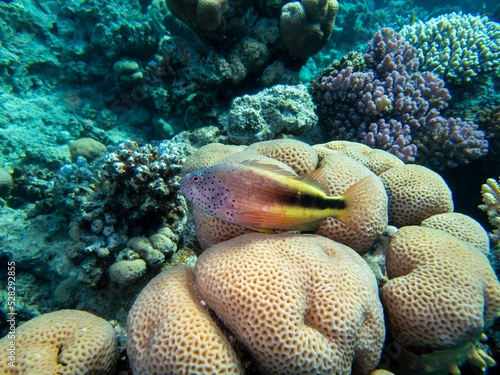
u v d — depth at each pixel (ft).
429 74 2.06
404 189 1.06
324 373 0.60
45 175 2.00
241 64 1.98
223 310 0.65
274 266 0.67
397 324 0.74
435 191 1.04
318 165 1.06
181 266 0.80
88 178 1.53
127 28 2.63
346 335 0.63
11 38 2.53
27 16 2.57
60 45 2.68
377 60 2.16
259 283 0.64
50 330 0.74
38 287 1.39
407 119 1.89
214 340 0.62
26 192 1.89
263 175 0.67
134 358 0.64
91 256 1.17
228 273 0.66
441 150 1.90
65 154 2.39
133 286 1.12
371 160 1.22
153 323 0.65
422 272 0.74
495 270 0.98
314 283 0.67
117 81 2.73
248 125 1.61
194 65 1.96
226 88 2.12
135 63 2.69
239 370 0.62
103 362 0.74
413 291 0.72
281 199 0.68
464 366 0.88
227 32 1.92
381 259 0.97
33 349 0.69
